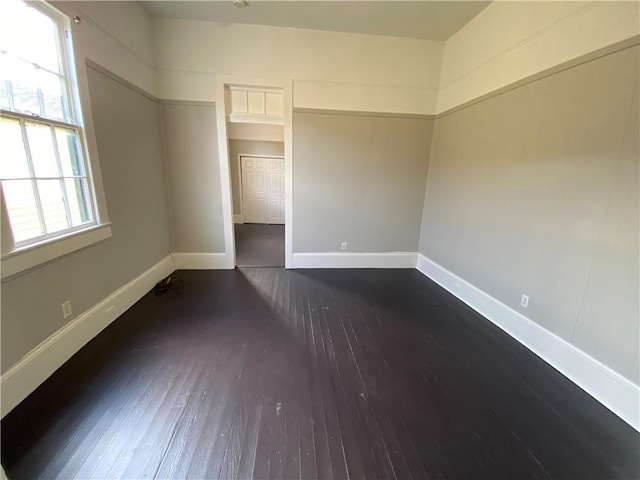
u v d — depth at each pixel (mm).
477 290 2863
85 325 2102
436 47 3414
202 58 3162
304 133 3521
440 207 3533
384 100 3510
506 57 2469
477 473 1305
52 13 1812
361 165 3699
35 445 1333
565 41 1947
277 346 2195
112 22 2383
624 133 1616
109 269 2391
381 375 1922
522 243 2334
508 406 1691
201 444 1379
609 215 1702
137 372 1849
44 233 1781
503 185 2525
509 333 2459
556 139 2025
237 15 2965
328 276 3688
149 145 3033
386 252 4043
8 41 1539
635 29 1548
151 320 2504
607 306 1715
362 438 1454
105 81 2303
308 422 1532
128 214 2656
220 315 2629
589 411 1673
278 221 7508
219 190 3568
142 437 1398
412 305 2959
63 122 1908
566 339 1974
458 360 2102
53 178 1841
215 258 3789
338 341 2291
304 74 3328
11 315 1520
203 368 1916
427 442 1447
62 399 1604
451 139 3301
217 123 3350
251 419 1533
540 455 1397
